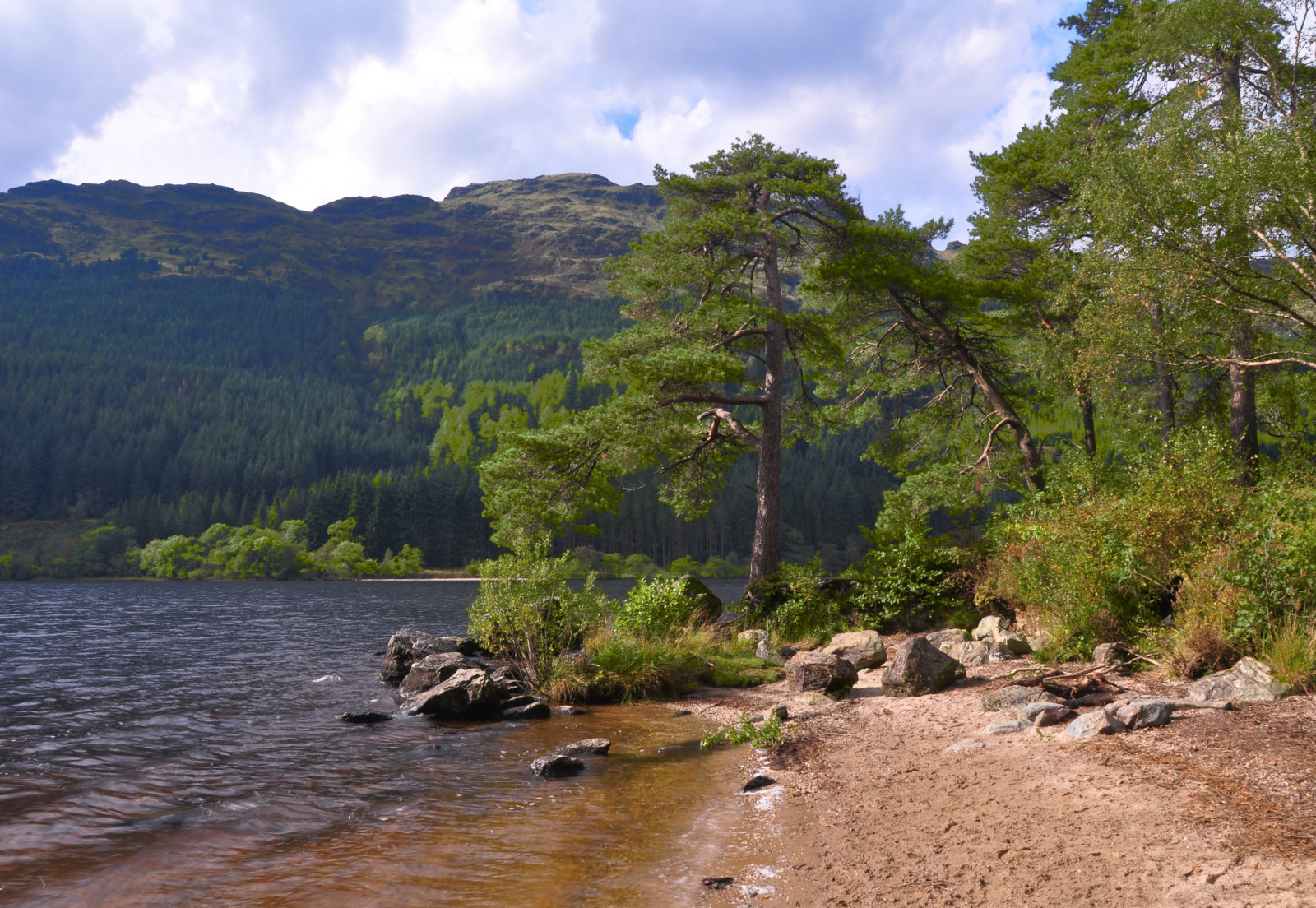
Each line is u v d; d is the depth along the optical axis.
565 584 14.29
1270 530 7.80
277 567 117.62
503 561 13.82
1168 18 16.50
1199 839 4.21
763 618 17.97
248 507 151.00
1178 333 15.00
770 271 22.95
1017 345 21.45
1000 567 14.27
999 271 22.75
